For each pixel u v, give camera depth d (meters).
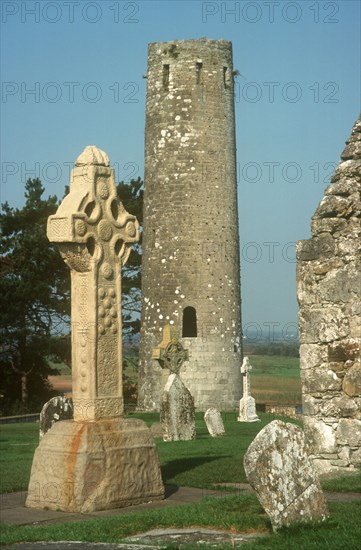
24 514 13.74
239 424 35.28
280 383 63.44
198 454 20.77
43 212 58.56
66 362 55.22
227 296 49.44
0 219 58.25
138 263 58.62
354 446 15.20
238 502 13.05
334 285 15.61
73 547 10.74
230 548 10.30
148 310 49.69
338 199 15.72
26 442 27.80
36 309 56.31
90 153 14.99
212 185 49.38
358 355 15.33
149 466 14.54
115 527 11.92
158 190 49.62
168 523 12.03
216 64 50.03
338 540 10.15
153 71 50.34
